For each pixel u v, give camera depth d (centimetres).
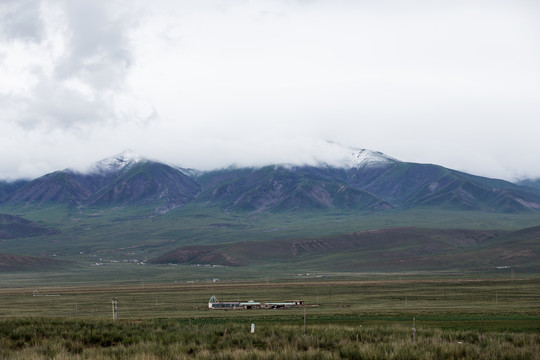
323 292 16338
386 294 14900
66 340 4725
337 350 4000
